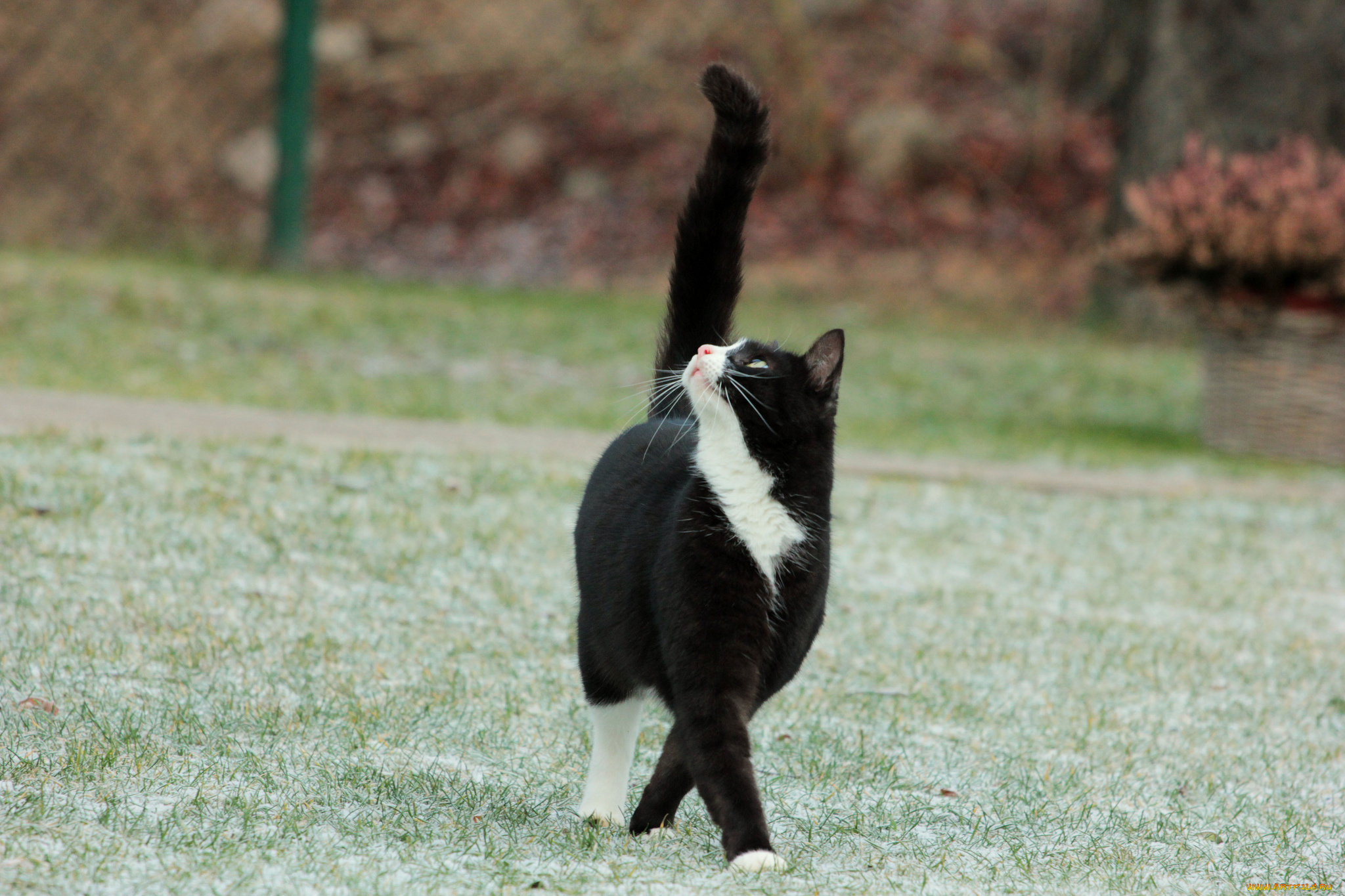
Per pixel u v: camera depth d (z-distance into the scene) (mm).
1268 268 15867
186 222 28672
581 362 19156
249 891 4211
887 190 30000
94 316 17641
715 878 4629
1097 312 25922
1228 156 23109
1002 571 10281
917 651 8086
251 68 31328
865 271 27766
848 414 17203
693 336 6414
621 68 32312
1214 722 7246
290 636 7219
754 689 4965
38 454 9859
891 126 30469
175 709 5938
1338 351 16188
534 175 30703
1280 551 11586
